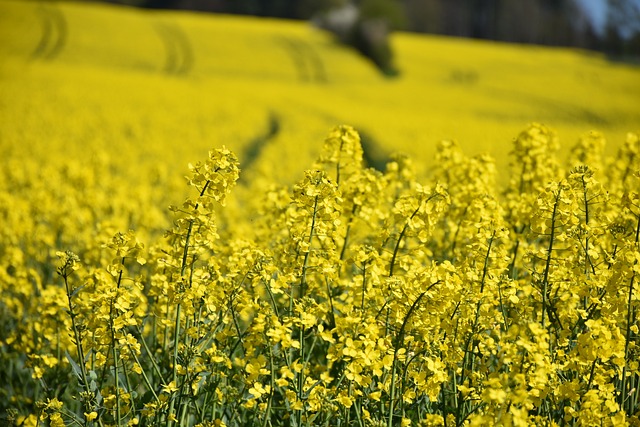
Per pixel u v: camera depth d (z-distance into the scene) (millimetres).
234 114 40406
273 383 4871
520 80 79500
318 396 4855
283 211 7812
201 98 45594
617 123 56594
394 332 5559
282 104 50375
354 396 4883
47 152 23766
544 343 4219
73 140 27766
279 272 5621
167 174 22875
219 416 5785
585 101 65000
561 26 159625
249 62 78875
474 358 5449
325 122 41312
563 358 5086
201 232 5465
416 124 41500
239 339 5496
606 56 111500
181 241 5488
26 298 7863
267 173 17625
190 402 5387
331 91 65625
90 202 12828
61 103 38344
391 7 116125
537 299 5793
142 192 13258
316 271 5938
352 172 7363
